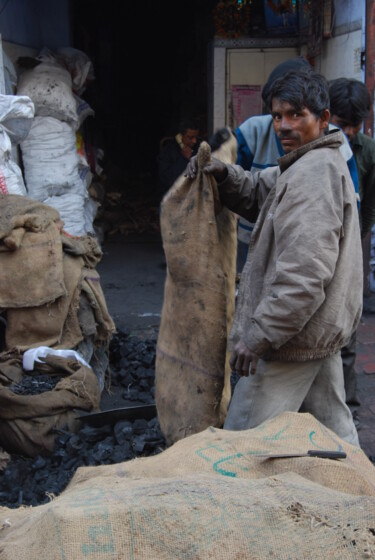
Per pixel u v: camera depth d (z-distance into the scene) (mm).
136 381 5055
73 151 7477
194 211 3047
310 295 2475
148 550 1426
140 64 15305
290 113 2666
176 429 3141
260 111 9594
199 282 3041
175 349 3178
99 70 14531
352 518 1535
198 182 3020
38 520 1540
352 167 3598
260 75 9508
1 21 7285
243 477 1843
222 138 3430
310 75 2691
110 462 3459
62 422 3756
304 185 2541
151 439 3545
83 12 13219
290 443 2010
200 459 1918
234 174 3039
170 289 3184
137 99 15367
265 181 3068
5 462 3543
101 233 10297
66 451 3604
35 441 3678
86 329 4355
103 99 14680
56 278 4102
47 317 4113
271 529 1498
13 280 4039
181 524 1475
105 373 5039
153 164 15492
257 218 3053
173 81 15070
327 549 1469
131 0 14664
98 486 1722
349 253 2633
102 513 1465
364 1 7117
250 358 2619
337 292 2611
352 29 7414
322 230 2486
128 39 15047
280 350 2697
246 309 2816
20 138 5129
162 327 3273
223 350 3037
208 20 12203
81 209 7555
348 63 7551
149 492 1588
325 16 8008
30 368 4012
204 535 1466
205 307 3031
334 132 2697
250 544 1466
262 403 2771
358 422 4367
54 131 7238
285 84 2664
